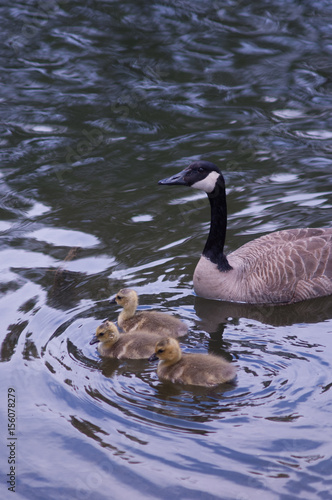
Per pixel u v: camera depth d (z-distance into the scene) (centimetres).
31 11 2269
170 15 2216
